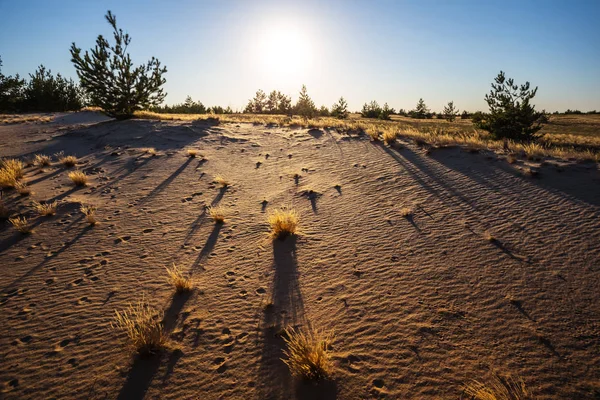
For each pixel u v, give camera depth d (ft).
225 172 36.24
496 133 53.98
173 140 49.29
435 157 33.35
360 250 18.92
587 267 14.90
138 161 39.96
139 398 10.57
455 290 14.61
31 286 17.10
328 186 29.86
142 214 26.11
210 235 22.33
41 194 29.99
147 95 64.90
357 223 22.36
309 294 15.42
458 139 39.17
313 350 11.27
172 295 15.94
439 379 10.52
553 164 26.55
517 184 24.36
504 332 12.08
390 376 10.79
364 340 12.37
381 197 26.05
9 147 48.32
